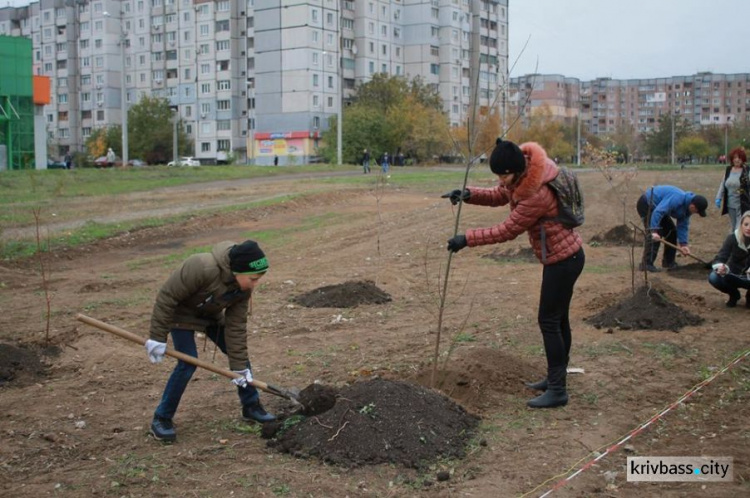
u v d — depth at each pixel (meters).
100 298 10.67
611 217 19.73
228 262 4.97
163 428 5.14
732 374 6.35
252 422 5.46
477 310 9.20
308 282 11.50
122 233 17.42
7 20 114.56
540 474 4.50
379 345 7.64
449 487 4.32
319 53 82.62
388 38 91.12
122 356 7.45
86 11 104.12
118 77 104.88
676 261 12.55
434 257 13.93
